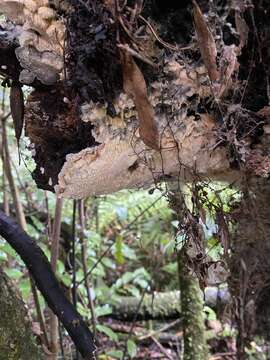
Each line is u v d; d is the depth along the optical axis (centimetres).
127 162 52
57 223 92
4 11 46
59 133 52
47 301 64
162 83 46
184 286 113
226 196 66
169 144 51
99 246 157
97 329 130
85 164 50
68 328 63
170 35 45
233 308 71
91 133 49
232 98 48
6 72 53
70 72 46
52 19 46
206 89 47
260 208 60
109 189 56
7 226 63
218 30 45
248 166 53
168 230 151
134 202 151
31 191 146
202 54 43
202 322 113
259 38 45
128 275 166
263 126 50
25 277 129
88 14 44
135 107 47
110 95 46
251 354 96
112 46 43
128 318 159
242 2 43
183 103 48
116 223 179
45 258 64
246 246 65
